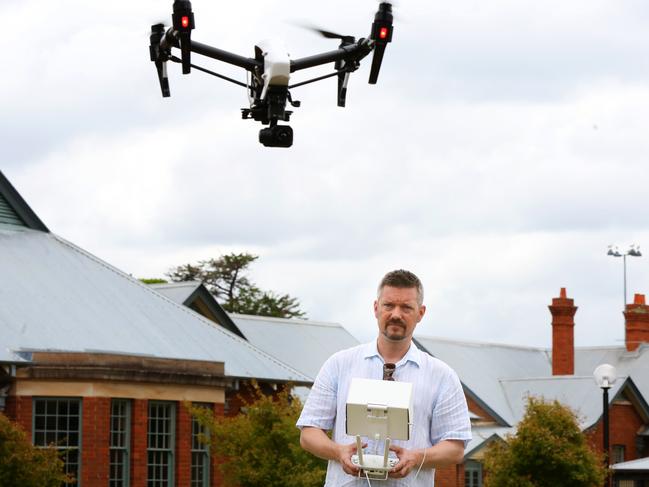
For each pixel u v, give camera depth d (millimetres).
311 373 46344
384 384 7375
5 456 26297
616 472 43969
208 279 83000
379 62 13164
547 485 37406
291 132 13039
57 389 29875
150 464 31828
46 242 35875
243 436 30672
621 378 53625
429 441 7859
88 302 33906
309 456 30188
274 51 12805
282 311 82625
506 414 53719
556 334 58781
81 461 29969
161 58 13172
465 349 57875
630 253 63844
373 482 7621
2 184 35562
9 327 30672
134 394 31172
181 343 34812
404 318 7723
